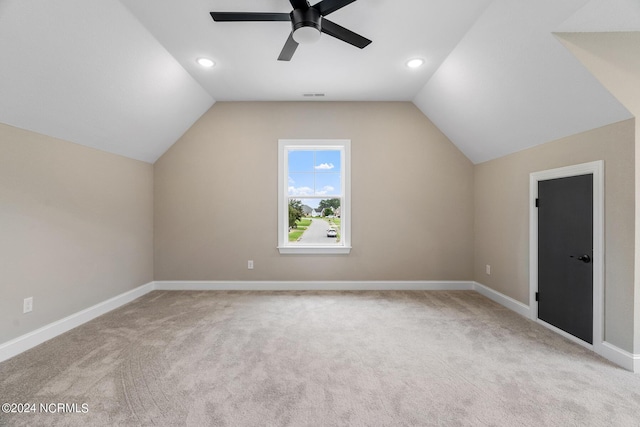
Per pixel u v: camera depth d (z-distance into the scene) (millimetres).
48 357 2031
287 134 3707
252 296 3465
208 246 3736
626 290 1914
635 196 1858
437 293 3609
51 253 2369
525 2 1810
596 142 2102
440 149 3748
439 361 2004
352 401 1589
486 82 2551
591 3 1622
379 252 3764
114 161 3066
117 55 2219
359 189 3740
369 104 3717
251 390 1676
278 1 1942
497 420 1450
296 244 3805
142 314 2877
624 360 1910
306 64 2787
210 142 3701
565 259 2387
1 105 1899
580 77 1934
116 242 3104
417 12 2066
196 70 2877
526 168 2840
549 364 1964
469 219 3771
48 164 2334
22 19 1617
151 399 1591
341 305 3150
